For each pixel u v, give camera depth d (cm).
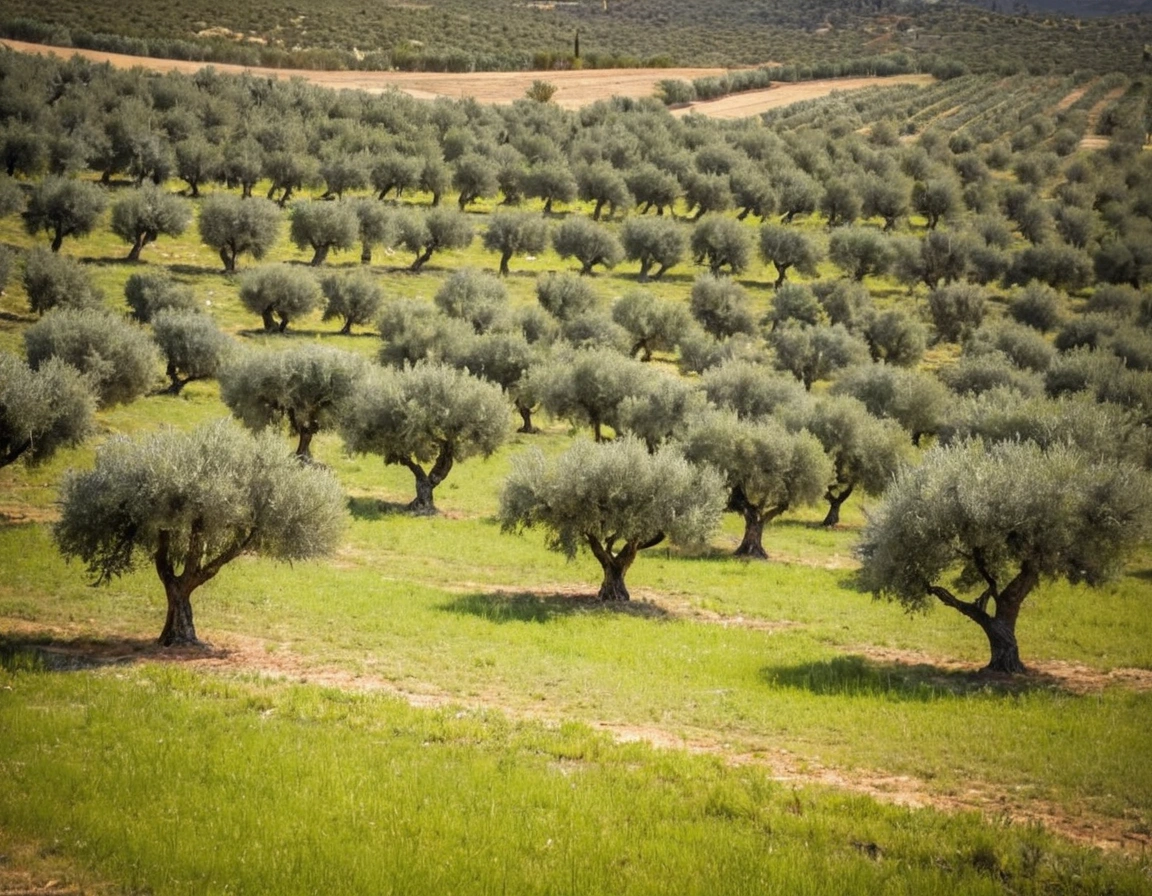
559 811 1385
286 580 2997
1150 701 2211
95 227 7506
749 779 1565
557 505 3053
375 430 4109
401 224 8825
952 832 1365
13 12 17012
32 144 8756
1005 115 17750
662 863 1232
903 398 5656
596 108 15625
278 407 4528
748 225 11669
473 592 3106
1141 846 1395
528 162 12475
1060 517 2409
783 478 3984
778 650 2606
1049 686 2355
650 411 4850
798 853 1272
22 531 3194
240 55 17550
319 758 1526
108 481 2236
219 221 7738
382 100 13675
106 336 4441
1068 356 6394
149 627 2445
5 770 1392
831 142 14525
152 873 1137
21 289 6612
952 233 9888
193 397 5497
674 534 3066
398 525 3947
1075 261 9644
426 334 6050
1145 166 13762
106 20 18288
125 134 9506
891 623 3047
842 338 7138
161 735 1591
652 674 2272
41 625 2381
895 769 1700
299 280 6794
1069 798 1582
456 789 1443
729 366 5566
